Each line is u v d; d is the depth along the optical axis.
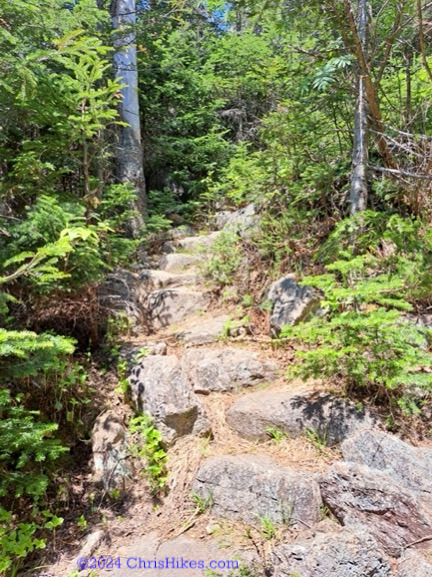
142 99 6.84
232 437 2.53
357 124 3.35
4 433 2.04
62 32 3.22
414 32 3.53
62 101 3.18
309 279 2.60
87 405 2.79
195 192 7.11
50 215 2.72
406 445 2.07
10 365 2.20
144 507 2.23
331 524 1.84
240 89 7.47
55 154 3.67
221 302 4.00
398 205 3.68
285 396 2.61
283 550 1.70
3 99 3.02
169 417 2.52
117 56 5.79
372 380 2.37
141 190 5.98
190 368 3.06
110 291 3.95
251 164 5.05
